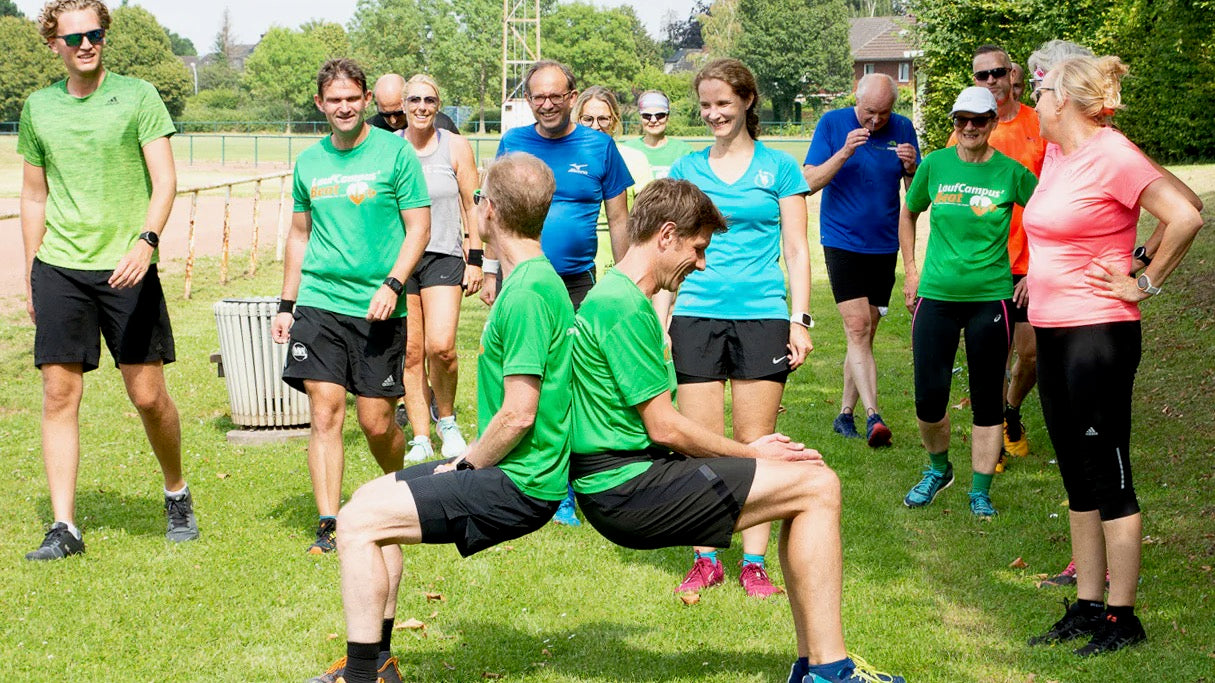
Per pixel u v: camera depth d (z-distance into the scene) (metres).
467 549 3.88
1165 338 10.39
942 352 6.67
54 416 5.99
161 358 6.05
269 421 8.54
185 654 4.71
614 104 8.30
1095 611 4.82
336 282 5.84
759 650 4.75
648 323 3.86
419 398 8.05
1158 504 6.53
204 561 5.86
